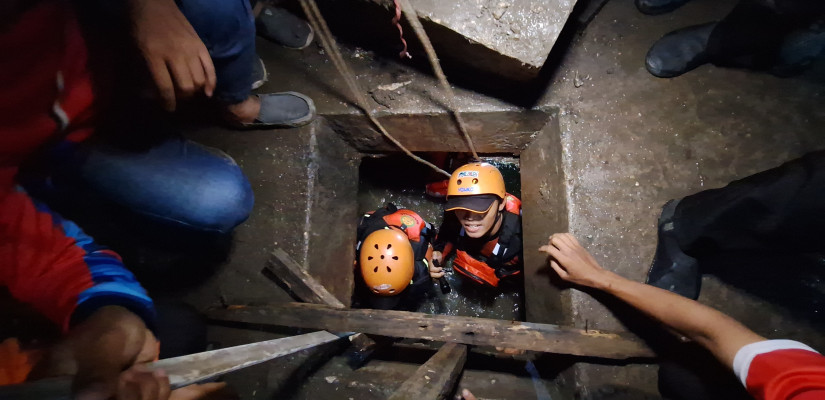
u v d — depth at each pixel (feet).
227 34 5.83
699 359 6.06
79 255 3.98
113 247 7.92
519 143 9.03
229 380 7.04
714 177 7.54
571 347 6.57
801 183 4.93
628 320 7.02
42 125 4.11
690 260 6.88
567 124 8.09
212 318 7.57
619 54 8.20
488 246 9.78
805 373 3.73
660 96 7.97
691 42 7.64
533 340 6.59
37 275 3.78
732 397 5.63
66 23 4.05
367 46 8.86
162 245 8.14
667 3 8.04
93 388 2.51
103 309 3.43
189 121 8.92
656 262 7.13
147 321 3.97
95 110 4.78
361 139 9.43
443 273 11.32
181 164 6.00
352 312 6.95
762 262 7.11
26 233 3.90
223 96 7.29
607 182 7.79
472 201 8.44
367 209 12.28
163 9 4.61
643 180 7.70
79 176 5.39
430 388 4.95
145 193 5.81
